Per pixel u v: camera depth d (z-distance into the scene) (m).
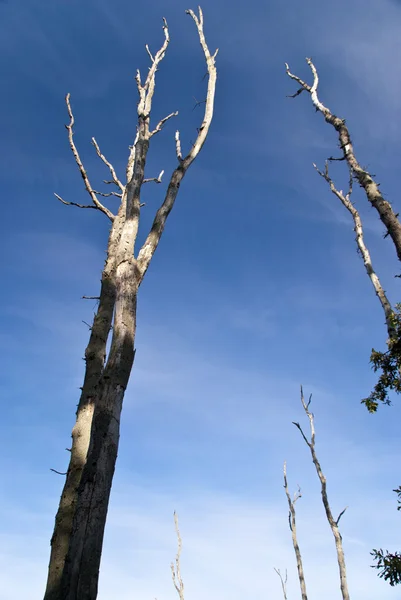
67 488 6.59
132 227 6.04
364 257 11.33
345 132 10.84
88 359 7.83
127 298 5.48
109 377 4.93
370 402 7.69
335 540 13.21
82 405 7.34
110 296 8.48
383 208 8.92
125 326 5.29
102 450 4.54
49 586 5.71
